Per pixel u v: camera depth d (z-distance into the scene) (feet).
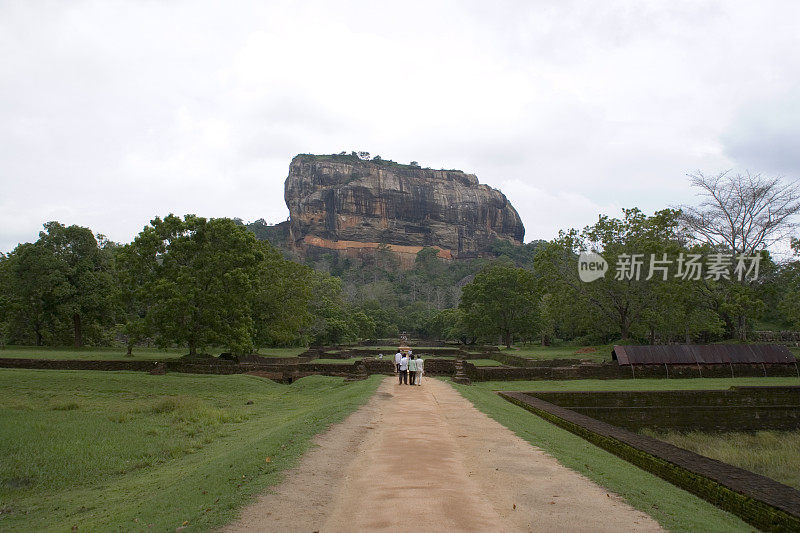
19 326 152.05
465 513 20.40
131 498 27.94
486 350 194.90
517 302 186.19
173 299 100.83
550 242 133.80
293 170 648.38
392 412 48.06
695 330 128.36
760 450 59.26
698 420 69.15
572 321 144.36
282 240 643.04
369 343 275.39
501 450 32.89
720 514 23.13
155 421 55.77
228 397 79.77
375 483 24.45
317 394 82.58
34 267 134.62
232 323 110.42
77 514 26.37
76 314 142.20
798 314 110.83
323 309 209.26
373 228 606.96
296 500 21.38
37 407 64.13
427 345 272.51
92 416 57.00
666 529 19.21
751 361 96.99
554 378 95.91
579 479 26.25
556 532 18.63
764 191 119.65
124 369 100.68
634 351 98.84
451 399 59.57
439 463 28.68
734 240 121.29
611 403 69.36
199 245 110.63
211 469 27.27
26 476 34.86
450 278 515.50
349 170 638.12
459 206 642.22
